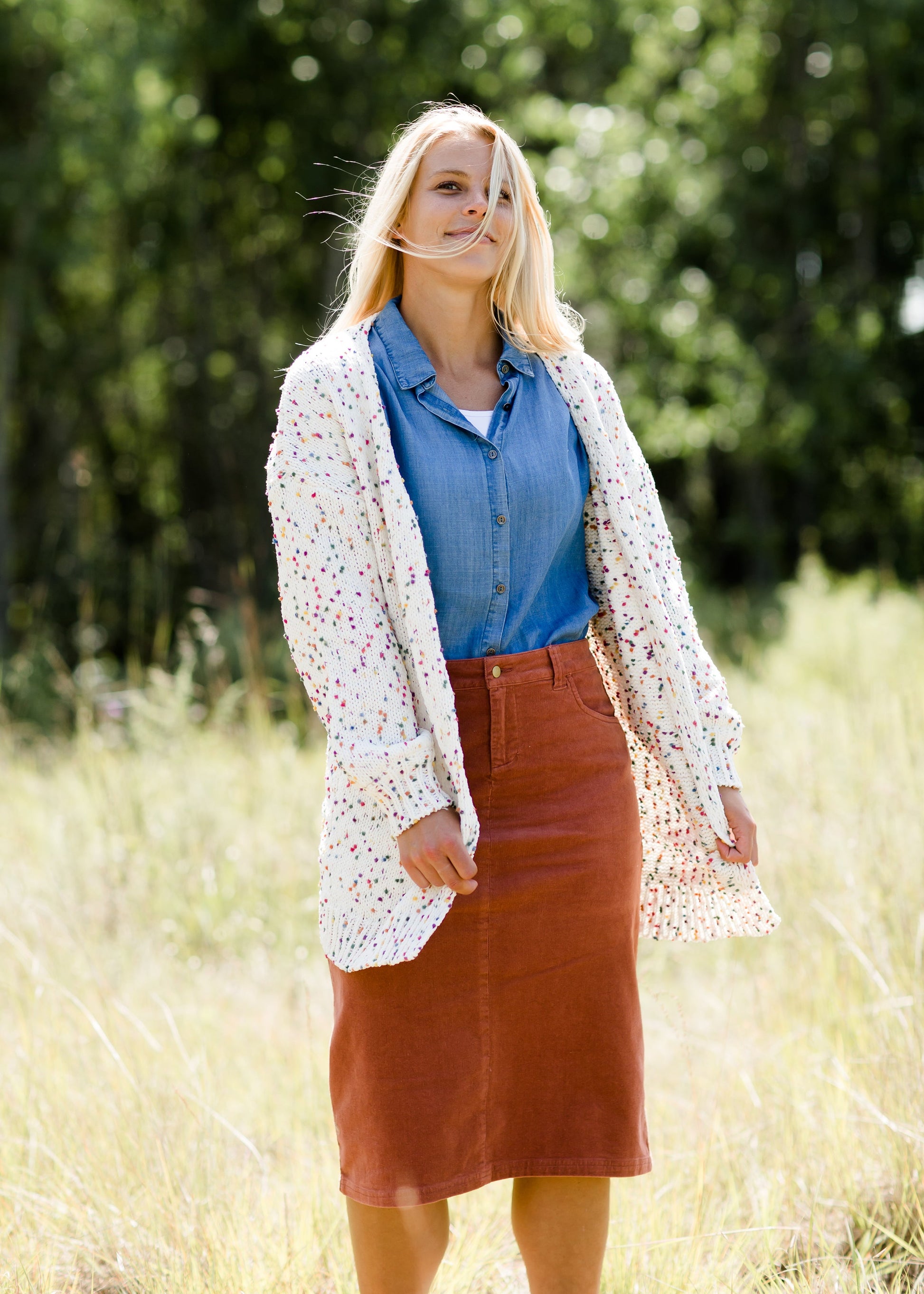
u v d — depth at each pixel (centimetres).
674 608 354
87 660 1320
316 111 2595
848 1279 384
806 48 3033
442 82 2500
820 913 568
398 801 303
